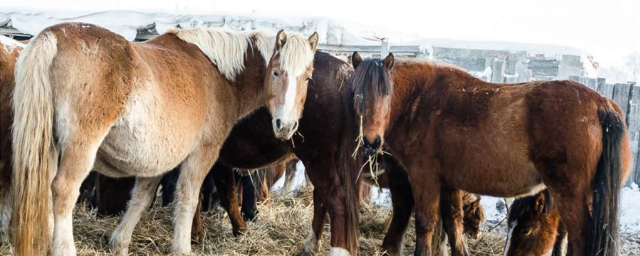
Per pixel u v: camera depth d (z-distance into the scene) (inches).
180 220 201.3
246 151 226.4
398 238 221.5
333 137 206.7
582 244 168.2
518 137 175.5
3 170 182.9
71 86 158.7
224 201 241.8
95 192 280.8
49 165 160.2
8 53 178.9
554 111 170.2
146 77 170.7
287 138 189.2
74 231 222.5
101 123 163.2
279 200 309.6
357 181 203.9
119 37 169.0
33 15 398.0
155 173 186.5
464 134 186.1
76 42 160.7
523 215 200.2
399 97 201.0
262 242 231.5
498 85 190.4
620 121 168.6
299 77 186.4
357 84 185.2
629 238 276.2
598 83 370.0
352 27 414.9
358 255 232.4
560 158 168.9
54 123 161.3
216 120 203.2
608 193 165.3
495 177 182.7
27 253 155.8
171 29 205.5
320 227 225.8
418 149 196.7
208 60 204.2
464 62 559.8
